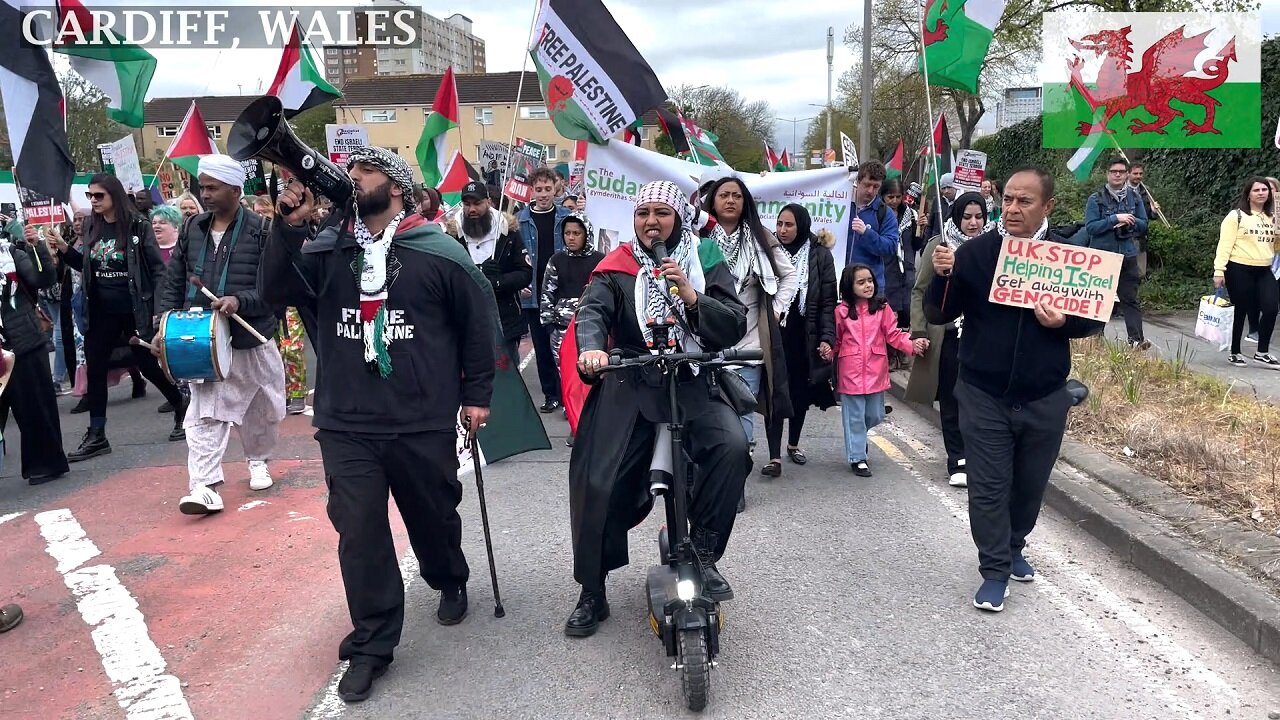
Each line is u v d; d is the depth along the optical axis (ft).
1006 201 13.44
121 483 21.79
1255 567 13.83
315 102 33.96
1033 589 14.58
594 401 12.73
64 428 28.04
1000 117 121.49
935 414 26.02
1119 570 15.24
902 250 34.83
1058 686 11.63
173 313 18.33
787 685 11.77
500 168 51.57
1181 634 12.97
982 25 22.45
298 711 11.48
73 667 12.75
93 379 24.45
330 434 12.01
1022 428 13.70
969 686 11.67
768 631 13.33
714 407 12.35
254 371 19.54
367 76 183.73
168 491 20.99
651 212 12.18
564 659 12.62
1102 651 12.52
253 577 15.78
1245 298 29.17
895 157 51.19
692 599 11.13
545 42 23.61
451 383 12.43
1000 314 13.60
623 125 23.99
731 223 18.83
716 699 11.46
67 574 16.14
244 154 10.41
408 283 11.89
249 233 19.21
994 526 13.83
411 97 180.65
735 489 12.07
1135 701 11.25
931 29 22.33
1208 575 13.71
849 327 21.02
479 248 26.27
